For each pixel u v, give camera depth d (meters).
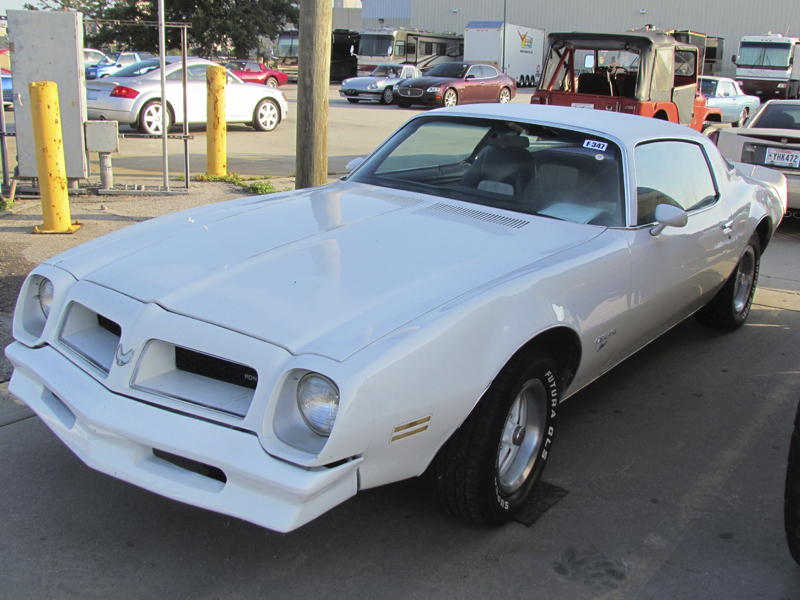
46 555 2.53
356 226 3.07
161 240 2.95
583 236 3.18
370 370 2.10
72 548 2.58
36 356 2.65
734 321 5.02
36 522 2.71
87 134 7.87
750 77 26.75
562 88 13.81
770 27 36.94
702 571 2.60
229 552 2.59
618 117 3.95
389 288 2.50
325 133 6.25
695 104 14.62
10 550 2.54
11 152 10.94
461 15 46.16
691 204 3.99
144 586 2.40
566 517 2.88
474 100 23.28
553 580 2.51
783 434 3.69
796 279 6.50
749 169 5.71
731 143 8.28
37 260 5.54
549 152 3.60
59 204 6.31
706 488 3.15
